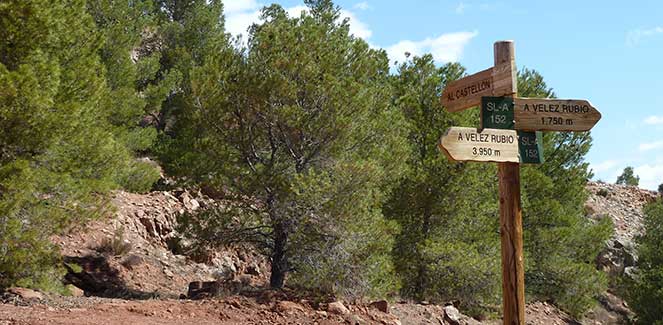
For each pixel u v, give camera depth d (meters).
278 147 15.75
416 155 19.38
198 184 15.93
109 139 14.28
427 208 18.94
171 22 32.22
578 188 28.05
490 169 19.48
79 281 15.44
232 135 15.34
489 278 18.31
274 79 14.38
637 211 46.31
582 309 26.11
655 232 31.89
